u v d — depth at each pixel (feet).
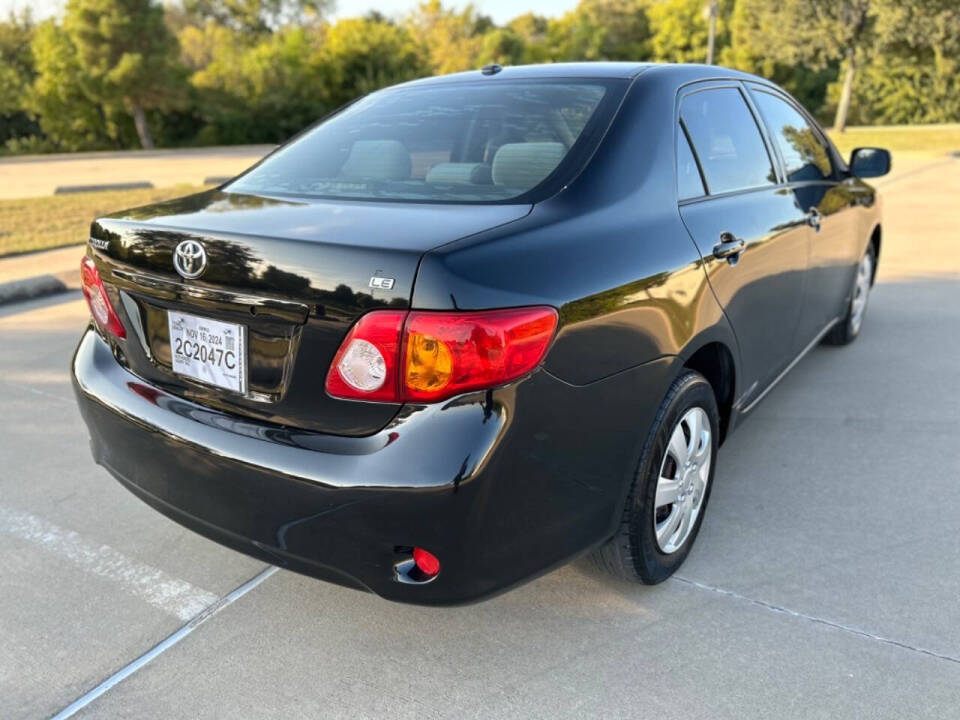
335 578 6.22
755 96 10.62
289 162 8.70
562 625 7.57
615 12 194.59
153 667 7.10
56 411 12.79
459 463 5.58
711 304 7.97
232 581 8.38
